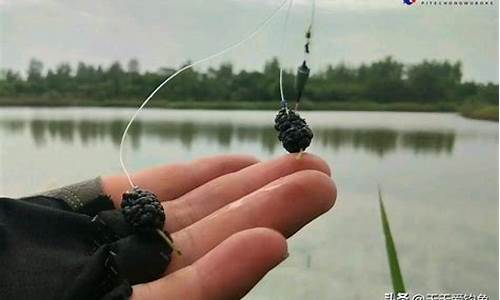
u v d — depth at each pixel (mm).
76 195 221
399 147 420
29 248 179
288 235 199
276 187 199
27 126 438
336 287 321
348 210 380
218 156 256
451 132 422
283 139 217
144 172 240
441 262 341
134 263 181
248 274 175
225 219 199
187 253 194
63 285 172
